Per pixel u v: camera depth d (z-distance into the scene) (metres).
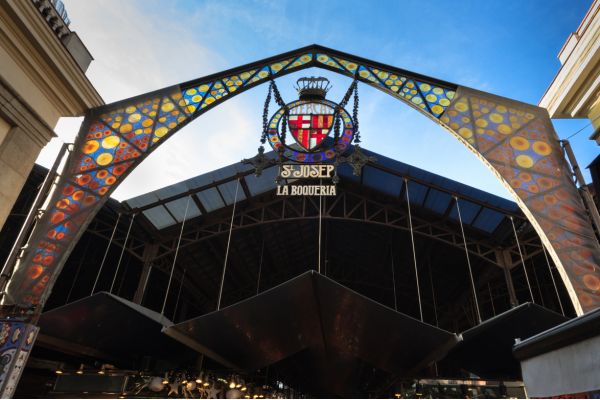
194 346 11.66
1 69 7.27
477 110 10.23
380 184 22.78
